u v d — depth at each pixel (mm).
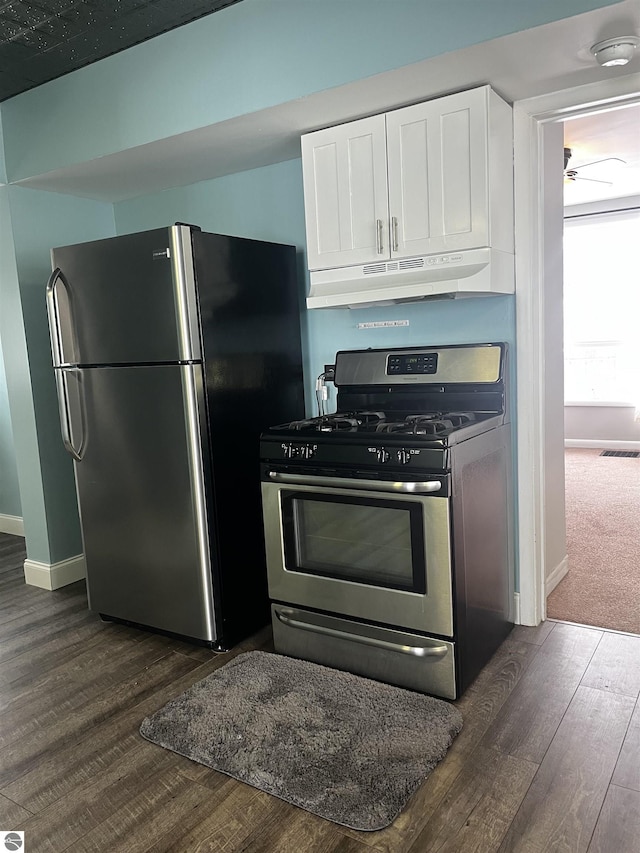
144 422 2553
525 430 2588
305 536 2387
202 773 1875
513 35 1854
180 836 1642
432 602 2109
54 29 2434
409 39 2006
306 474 2299
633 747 1884
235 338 2598
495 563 2453
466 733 1983
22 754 2010
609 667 2332
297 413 2994
